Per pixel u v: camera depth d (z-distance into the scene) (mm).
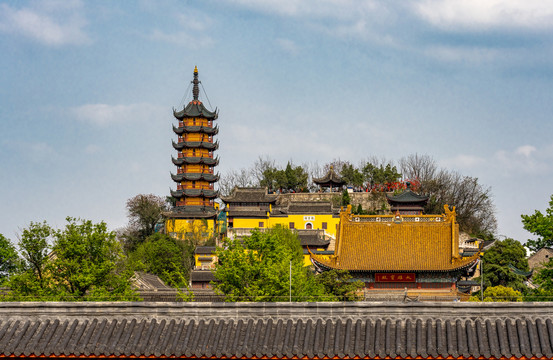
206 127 167250
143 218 160625
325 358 27000
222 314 28406
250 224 152375
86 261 62312
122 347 27219
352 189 171875
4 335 27750
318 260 87812
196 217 157750
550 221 65875
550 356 26188
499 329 27250
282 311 28359
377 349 26781
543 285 66625
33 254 63781
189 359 27281
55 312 28328
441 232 91250
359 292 87562
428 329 27391
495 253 107188
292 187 183250
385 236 91500
